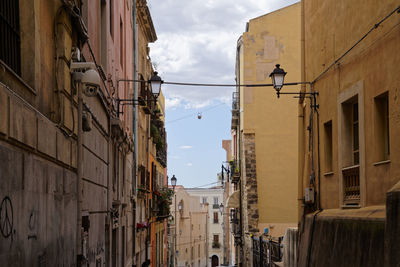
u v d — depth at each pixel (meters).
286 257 14.66
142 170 26.44
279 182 24.41
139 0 24.77
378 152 8.30
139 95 25.72
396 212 6.29
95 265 10.84
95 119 10.60
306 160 13.02
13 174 4.99
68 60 7.88
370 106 8.52
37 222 5.93
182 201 63.19
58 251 7.12
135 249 22.61
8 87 5.08
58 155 7.19
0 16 5.28
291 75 24.83
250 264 23.66
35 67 6.28
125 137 16.55
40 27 6.60
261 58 24.92
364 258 7.88
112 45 14.98
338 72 10.31
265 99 24.81
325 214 10.81
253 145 24.62
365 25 8.79
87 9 10.19
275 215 24.20
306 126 13.19
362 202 8.80
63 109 7.46
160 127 37.91
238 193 27.11
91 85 8.18
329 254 9.98
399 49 7.38
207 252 76.75
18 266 5.10
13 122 5.00
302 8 13.52
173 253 53.31
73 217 8.34
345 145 10.09
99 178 11.67
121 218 17.23
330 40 10.93
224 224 58.62
